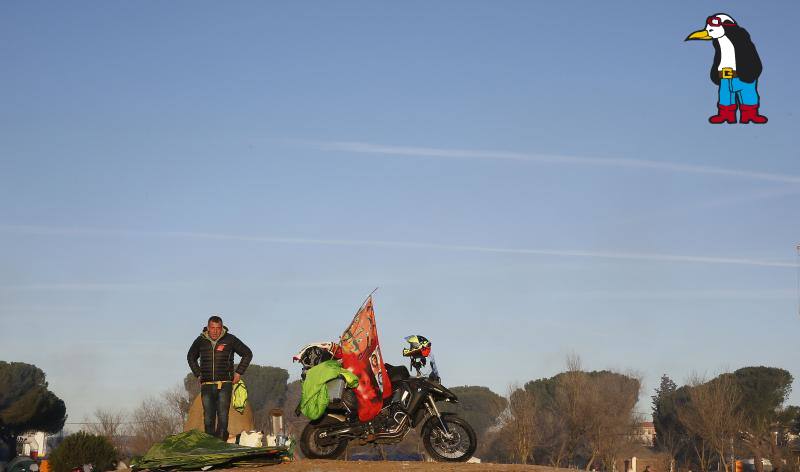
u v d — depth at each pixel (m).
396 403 15.70
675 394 112.50
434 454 15.59
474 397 124.50
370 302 16.11
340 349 16.16
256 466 14.87
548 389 112.50
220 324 16.98
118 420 81.00
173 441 15.27
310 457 15.92
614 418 85.31
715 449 90.75
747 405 108.62
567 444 85.81
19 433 92.69
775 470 88.25
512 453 86.75
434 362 16.17
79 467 33.88
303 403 15.91
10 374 96.56
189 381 82.25
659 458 96.38
